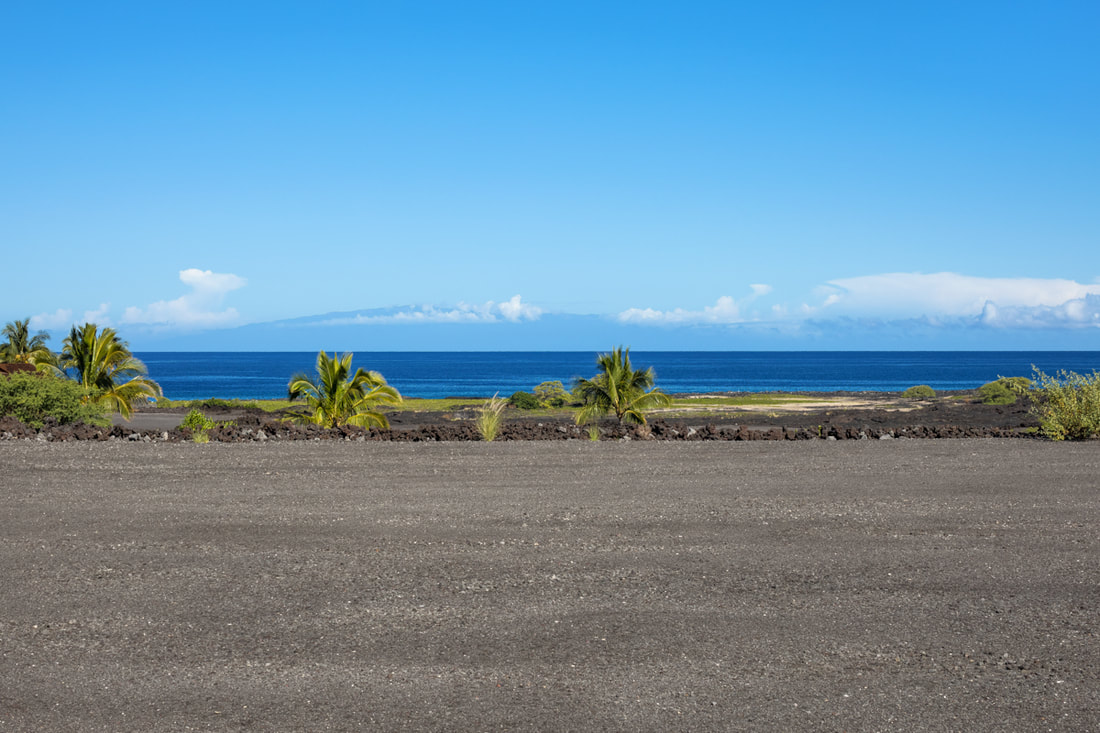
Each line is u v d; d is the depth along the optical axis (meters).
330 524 7.03
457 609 4.69
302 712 3.40
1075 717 3.40
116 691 3.59
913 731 3.28
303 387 22.00
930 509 7.78
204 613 4.61
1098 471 10.41
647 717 3.37
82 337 30.88
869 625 4.46
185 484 9.23
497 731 3.25
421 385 111.50
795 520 7.23
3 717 3.34
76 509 7.70
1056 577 5.42
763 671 3.83
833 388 97.94
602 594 4.99
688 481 9.55
